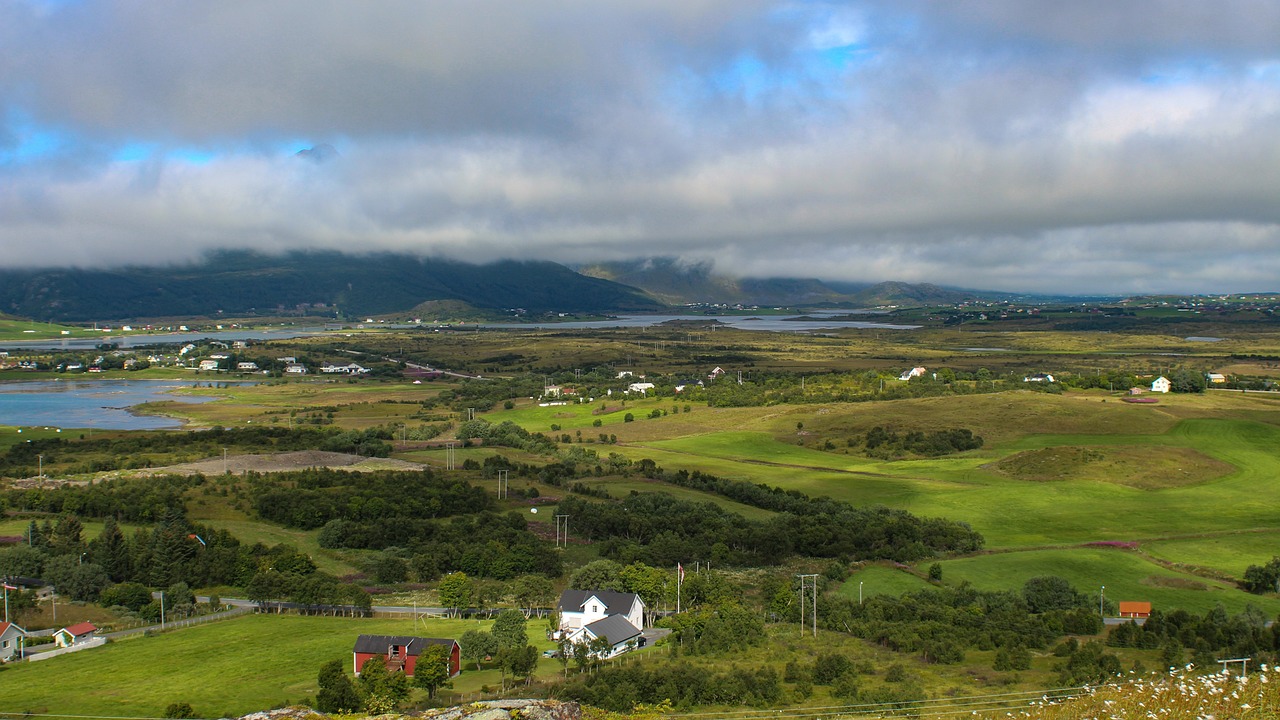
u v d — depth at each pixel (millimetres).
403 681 75188
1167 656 78188
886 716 63781
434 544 134875
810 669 78812
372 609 110812
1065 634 94188
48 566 118000
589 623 93750
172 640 96875
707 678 74188
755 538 134875
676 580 114375
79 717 72688
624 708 69938
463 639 88625
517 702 46625
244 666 87438
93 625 101188
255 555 125500
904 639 89500
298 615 108250
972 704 66250
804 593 108375
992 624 94938
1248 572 112688
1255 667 72375
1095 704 49750
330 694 73062
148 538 130000
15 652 92938
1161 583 114000
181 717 71188
